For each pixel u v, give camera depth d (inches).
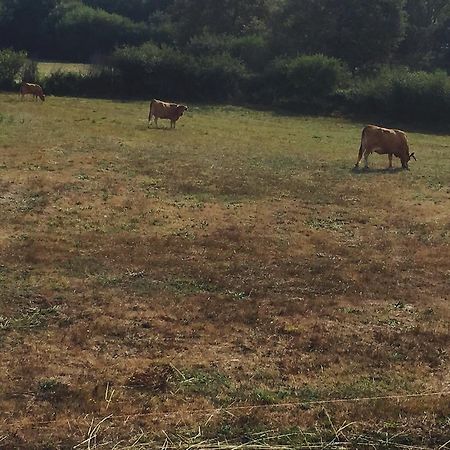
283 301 362.6
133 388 257.6
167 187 636.1
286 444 220.2
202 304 350.9
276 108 1656.0
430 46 2219.5
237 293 372.8
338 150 977.5
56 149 792.9
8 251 415.2
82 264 402.6
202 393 255.6
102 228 486.0
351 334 323.6
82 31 2581.2
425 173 799.1
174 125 1122.7
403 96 1539.1
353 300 372.2
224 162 787.4
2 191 573.3
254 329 323.0
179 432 225.1
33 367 268.5
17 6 2694.4
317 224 541.0
